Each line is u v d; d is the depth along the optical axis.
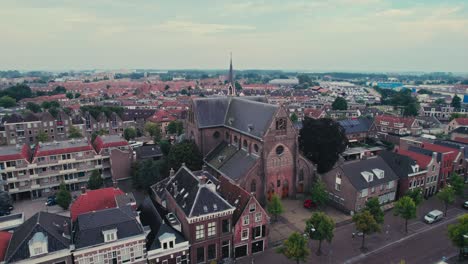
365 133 157.12
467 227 56.91
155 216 59.19
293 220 76.75
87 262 48.38
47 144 96.44
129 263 51.38
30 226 49.03
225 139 100.94
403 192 85.12
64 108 186.38
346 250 64.19
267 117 84.19
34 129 141.62
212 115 100.44
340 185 81.56
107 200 63.06
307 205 82.75
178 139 124.75
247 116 92.06
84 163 96.06
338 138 98.81
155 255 53.28
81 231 49.03
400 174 85.81
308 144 99.56
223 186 72.06
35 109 196.12
